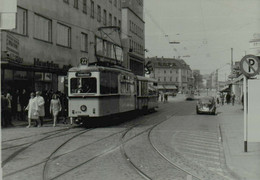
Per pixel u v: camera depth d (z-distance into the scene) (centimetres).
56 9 3052
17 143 1359
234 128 1947
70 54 3356
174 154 1146
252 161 990
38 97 1992
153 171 891
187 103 6569
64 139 1479
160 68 14038
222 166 959
